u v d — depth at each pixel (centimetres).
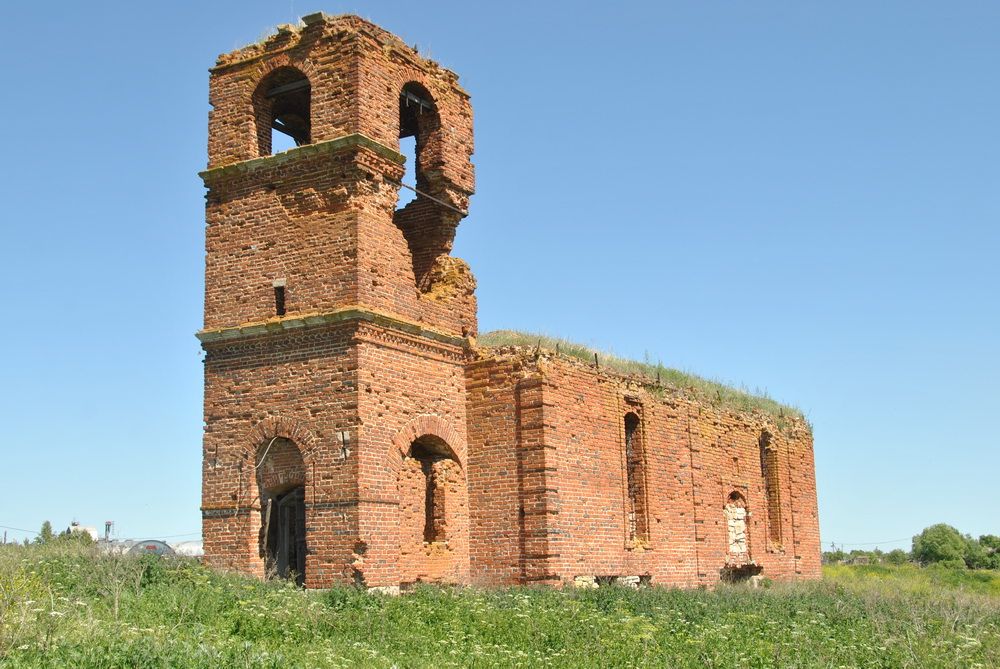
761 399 4341
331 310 2608
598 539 2988
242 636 1852
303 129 3225
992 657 2073
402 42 2894
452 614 2191
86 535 3042
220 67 2908
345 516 2511
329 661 1625
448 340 2875
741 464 3909
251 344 2719
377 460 2572
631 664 1820
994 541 8444
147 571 2267
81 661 1409
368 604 2256
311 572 2527
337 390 2577
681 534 3416
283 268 2712
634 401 3288
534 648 1959
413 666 1719
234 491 2669
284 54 2816
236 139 2855
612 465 3127
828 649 2048
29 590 1703
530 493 2803
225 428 2714
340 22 2755
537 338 3095
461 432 2900
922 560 7962
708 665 1817
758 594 2989
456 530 2834
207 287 2814
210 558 2662
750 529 3878
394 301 2706
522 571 2789
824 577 4494
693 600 2644
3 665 1360
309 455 2581
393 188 2773
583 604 2378
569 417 2942
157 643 1534
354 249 2617
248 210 2795
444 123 3019
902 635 2269
